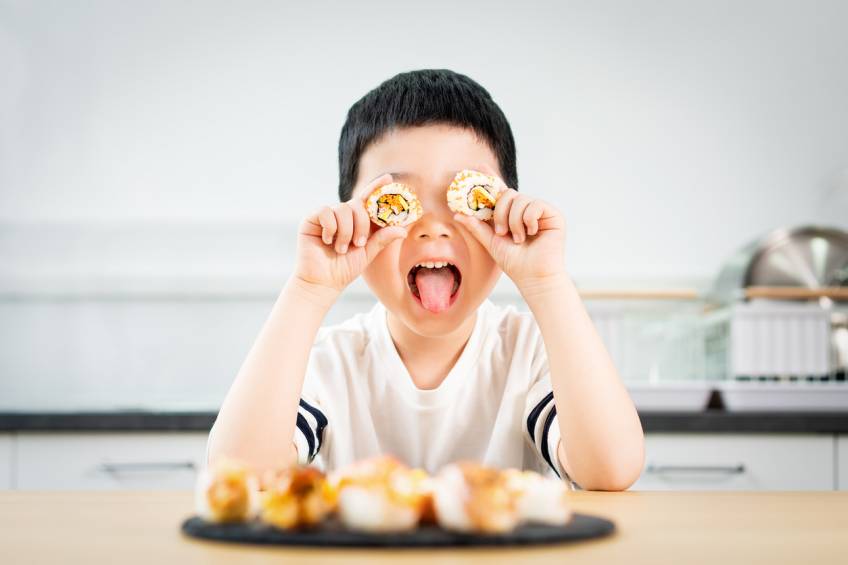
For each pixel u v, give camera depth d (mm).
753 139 3166
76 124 3195
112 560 469
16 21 3213
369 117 1130
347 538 491
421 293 1077
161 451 2217
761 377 2562
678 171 3160
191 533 542
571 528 542
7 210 3176
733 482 2172
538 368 1198
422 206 1063
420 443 1193
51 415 2207
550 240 1035
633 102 3184
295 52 3223
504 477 530
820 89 3174
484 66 3211
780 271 2723
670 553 491
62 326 3158
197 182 3184
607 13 3205
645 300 3037
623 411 998
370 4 3234
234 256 3164
